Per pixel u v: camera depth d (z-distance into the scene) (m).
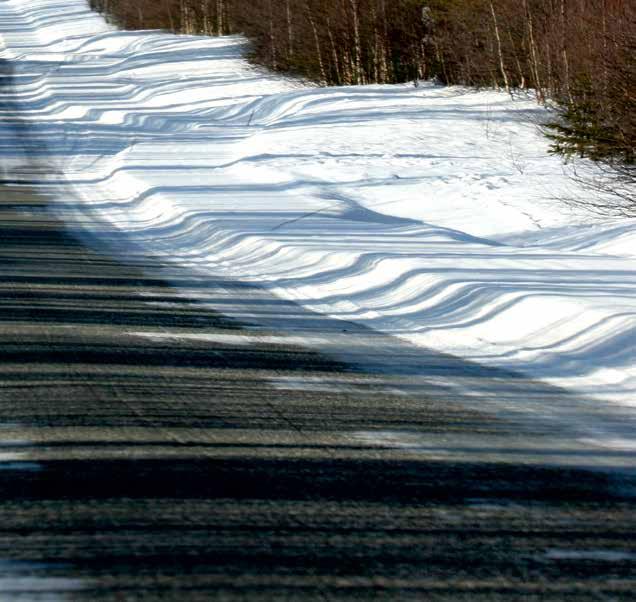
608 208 48.72
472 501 16.45
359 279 35.91
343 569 13.68
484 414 21.67
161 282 35.97
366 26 116.38
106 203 56.16
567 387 24.03
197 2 171.12
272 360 25.66
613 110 55.72
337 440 19.41
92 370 23.80
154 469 17.28
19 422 19.64
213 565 13.65
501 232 46.88
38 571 13.32
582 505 16.45
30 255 39.88
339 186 59.47
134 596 12.69
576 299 30.06
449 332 29.23
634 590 13.38
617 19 58.56
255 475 17.20
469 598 12.98
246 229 45.16
